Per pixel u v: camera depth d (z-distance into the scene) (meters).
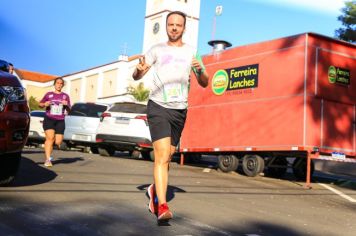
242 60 11.66
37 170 8.45
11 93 5.98
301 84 10.18
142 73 5.08
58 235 4.16
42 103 9.53
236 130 11.62
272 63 10.85
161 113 4.92
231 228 4.98
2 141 5.77
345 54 10.70
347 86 10.70
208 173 11.28
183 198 6.68
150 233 4.46
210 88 12.59
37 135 18.19
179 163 14.82
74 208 5.32
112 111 13.99
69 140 15.62
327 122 10.33
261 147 10.91
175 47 5.09
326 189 9.95
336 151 10.41
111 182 7.60
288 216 6.08
